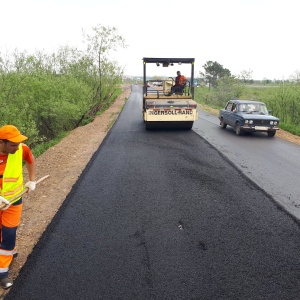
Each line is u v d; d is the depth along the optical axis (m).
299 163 9.57
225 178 7.82
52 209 5.87
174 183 7.36
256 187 7.18
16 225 3.69
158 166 8.77
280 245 4.63
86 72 23.66
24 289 3.60
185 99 15.27
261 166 9.08
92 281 3.76
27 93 12.78
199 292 3.58
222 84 35.12
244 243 4.67
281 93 21.03
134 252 4.40
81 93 17.94
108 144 11.82
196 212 5.76
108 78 25.95
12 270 3.97
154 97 15.10
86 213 5.67
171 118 14.55
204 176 7.94
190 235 4.90
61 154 10.45
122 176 7.84
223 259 4.24
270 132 14.55
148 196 6.52
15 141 3.44
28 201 6.26
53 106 14.34
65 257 4.25
